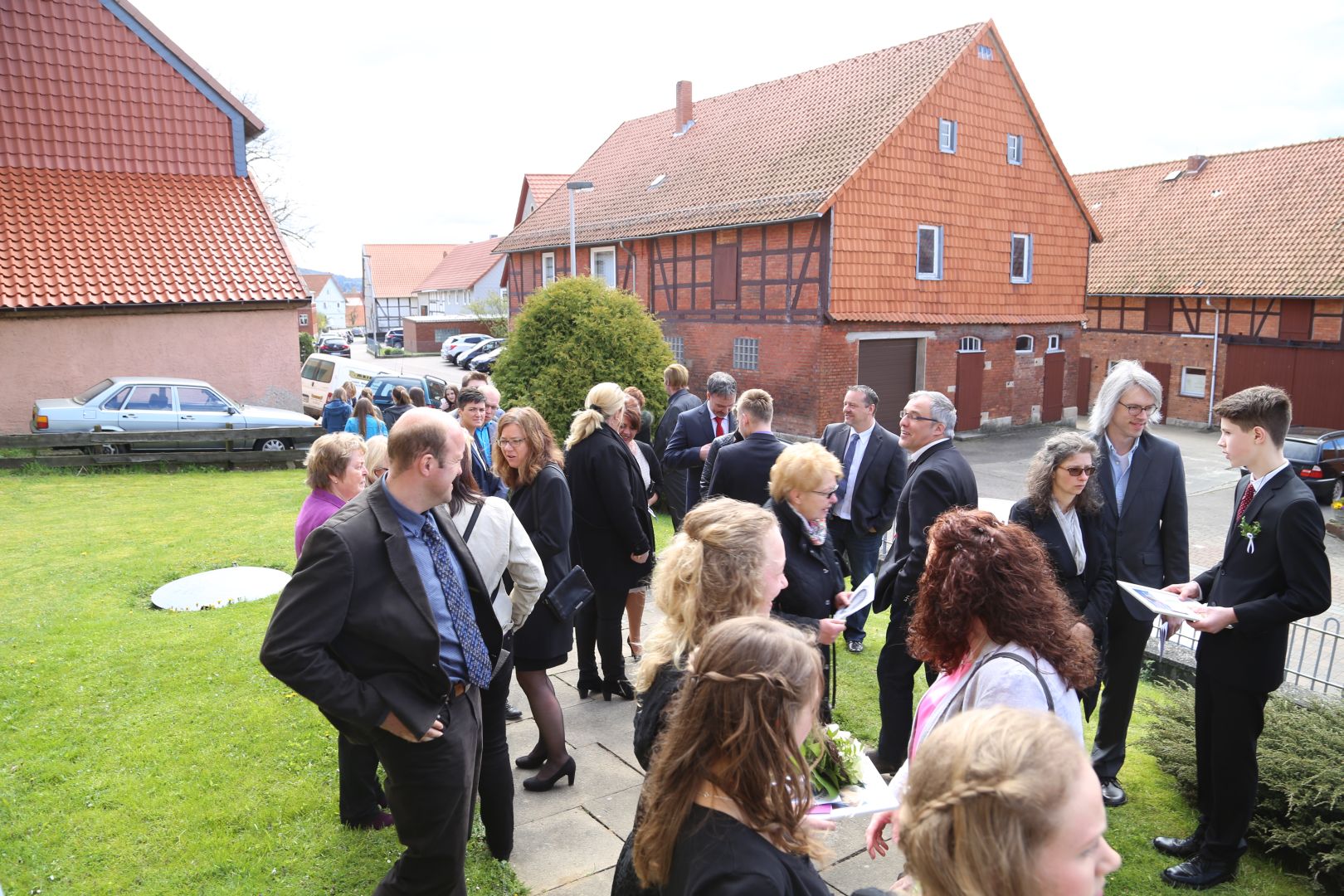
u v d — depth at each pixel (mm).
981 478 17531
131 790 3895
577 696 5184
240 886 3266
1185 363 27359
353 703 2467
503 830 3430
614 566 4867
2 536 8688
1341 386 23562
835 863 3578
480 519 3275
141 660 5348
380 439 4516
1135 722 5020
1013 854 1159
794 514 3604
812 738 2029
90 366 15352
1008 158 22438
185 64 17312
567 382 12633
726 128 25484
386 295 72250
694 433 7859
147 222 16484
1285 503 3219
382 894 2844
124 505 10406
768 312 20719
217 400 14461
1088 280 27203
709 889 1504
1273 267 24906
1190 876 3408
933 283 21109
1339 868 3340
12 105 16062
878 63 22625
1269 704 4156
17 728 4473
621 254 25297
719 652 1634
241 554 8016
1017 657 2236
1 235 15156
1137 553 3852
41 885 3244
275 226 17562
